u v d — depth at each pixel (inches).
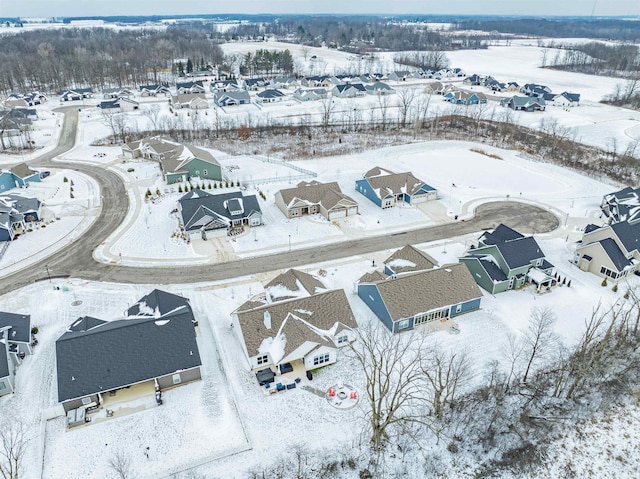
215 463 1336.1
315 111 5497.1
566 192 3321.9
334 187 3029.0
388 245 2581.2
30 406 1507.1
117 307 2014.0
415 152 4192.9
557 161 3924.7
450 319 1963.6
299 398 1556.3
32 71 7066.9
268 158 3937.0
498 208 3061.0
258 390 1585.9
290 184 3378.4
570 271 2349.9
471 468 1366.9
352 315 1846.7
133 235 2640.3
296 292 1939.0
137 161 3887.8
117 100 5757.9
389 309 1855.3
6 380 1534.2
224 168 3708.2
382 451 1390.3
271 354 1658.5
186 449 1373.0
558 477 1358.3
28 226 2738.7
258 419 1476.4
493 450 1419.8
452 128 4931.1
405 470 1343.5
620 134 4670.3
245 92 5954.7
